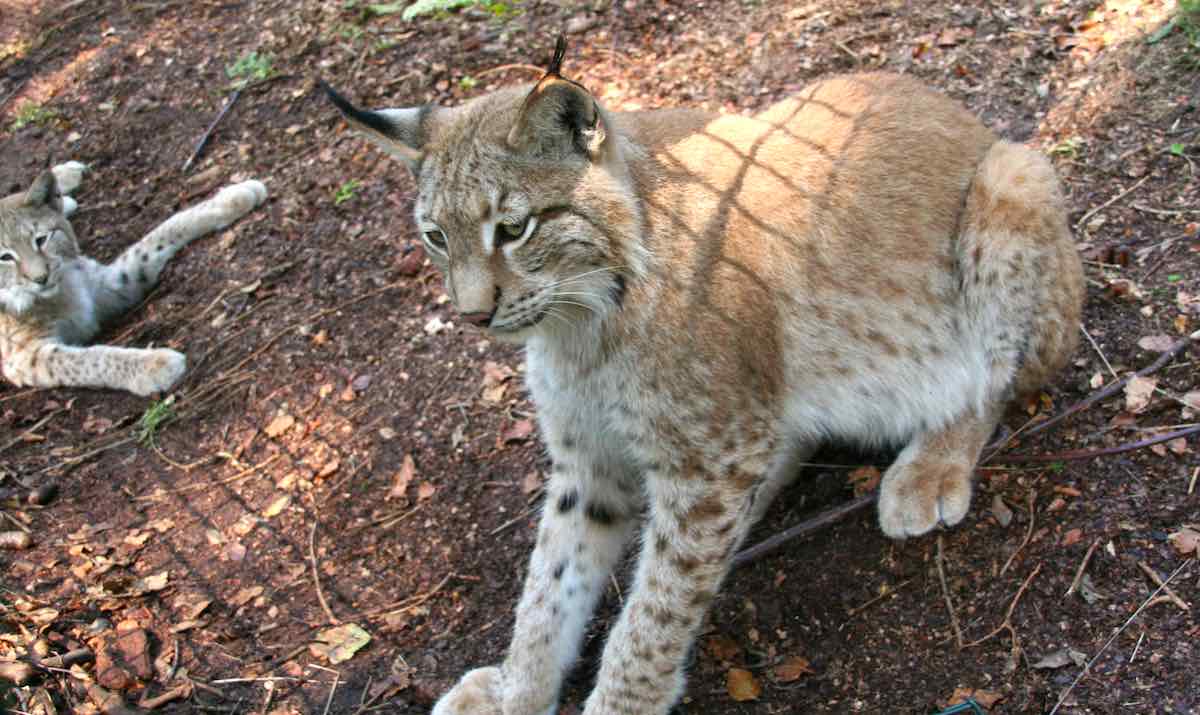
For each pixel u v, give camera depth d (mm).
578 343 1900
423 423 2334
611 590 2117
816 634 1977
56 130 3139
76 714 2051
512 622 2100
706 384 1872
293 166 2811
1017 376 2002
